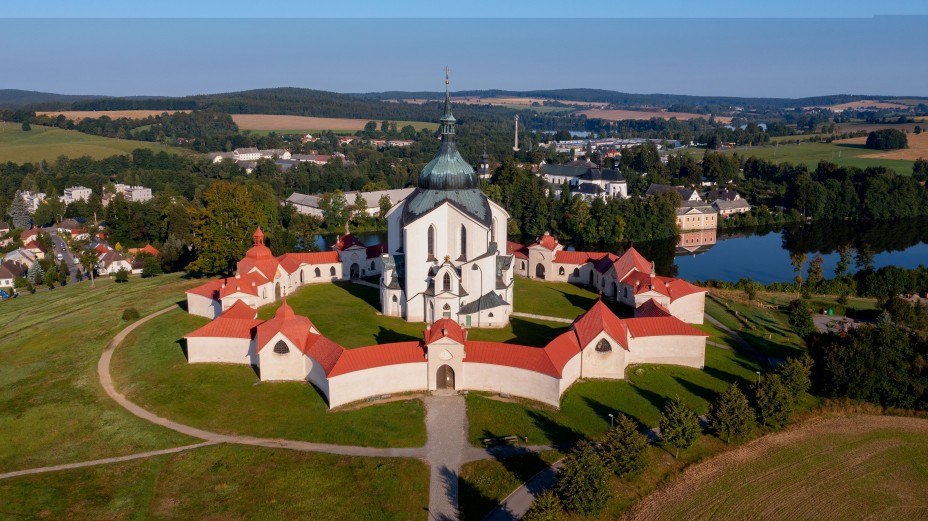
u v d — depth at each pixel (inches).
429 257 5615.2
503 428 3973.9
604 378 4662.9
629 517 3233.3
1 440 3986.2
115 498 3390.7
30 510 3294.8
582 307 6254.9
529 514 2967.5
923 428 4099.4
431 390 4434.1
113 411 4288.9
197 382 4621.1
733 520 3201.3
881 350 4411.9
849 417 4244.6
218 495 3400.6
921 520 3228.3
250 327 4928.6
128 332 5703.7
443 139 5605.3
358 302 6328.7
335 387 4192.9
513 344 4756.4
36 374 4923.7
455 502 3326.8
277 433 3949.3
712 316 6200.8
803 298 6560.0
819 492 3422.7
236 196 7278.5
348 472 3558.1
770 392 4082.2
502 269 5841.5
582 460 3218.5
